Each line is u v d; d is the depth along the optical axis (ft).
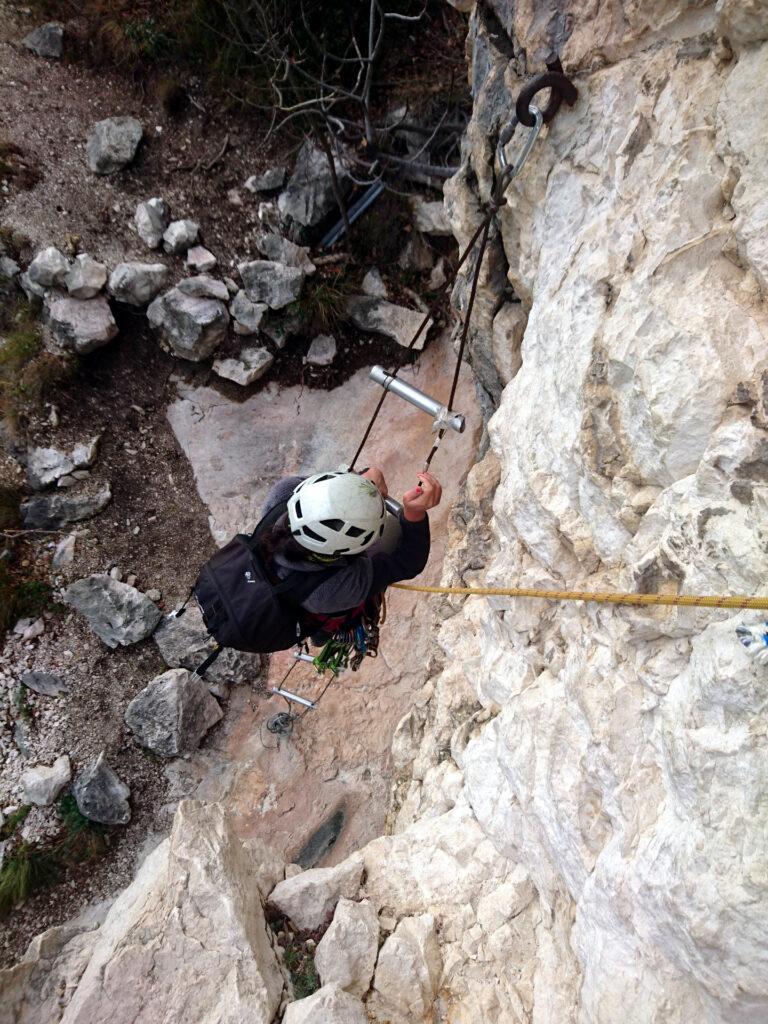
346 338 21.65
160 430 21.50
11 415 20.08
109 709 19.72
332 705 19.79
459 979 11.06
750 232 6.93
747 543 6.59
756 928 6.52
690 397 7.25
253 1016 10.02
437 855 12.48
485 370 15.35
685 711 7.32
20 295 20.61
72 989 11.17
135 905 11.63
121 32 21.16
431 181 20.25
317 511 7.52
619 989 8.55
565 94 9.41
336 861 17.79
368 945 11.31
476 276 9.94
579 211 10.04
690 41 8.15
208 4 20.34
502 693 12.81
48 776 18.86
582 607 9.90
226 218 21.25
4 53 21.54
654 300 7.77
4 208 20.30
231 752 19.83
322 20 20.56
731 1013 7.09
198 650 20.12
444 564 18.54
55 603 20.02
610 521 8.99
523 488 10.71
